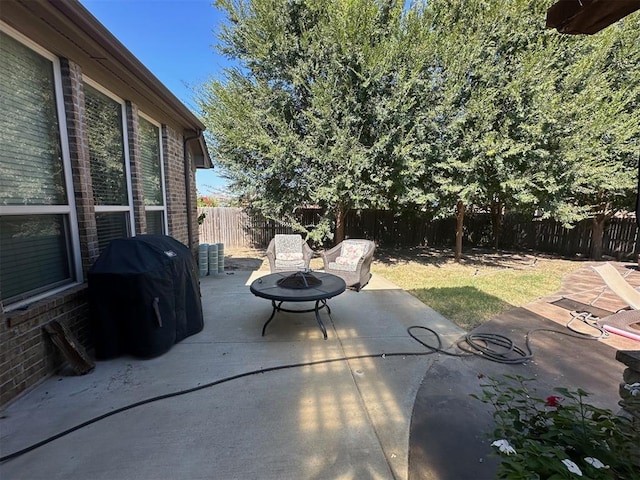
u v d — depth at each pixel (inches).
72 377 105.5
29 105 103.3
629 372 59.1
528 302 198.7
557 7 62.5
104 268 114.2
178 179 228.2
